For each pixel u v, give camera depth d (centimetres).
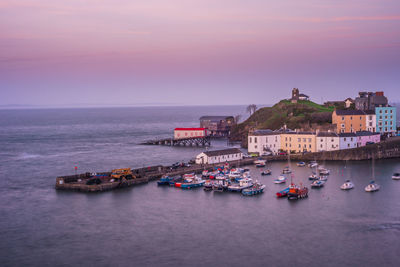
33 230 11575
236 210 13138
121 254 9925
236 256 9700
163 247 10275
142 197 14912
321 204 13638
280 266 9175
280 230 11262
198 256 9731
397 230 11075
